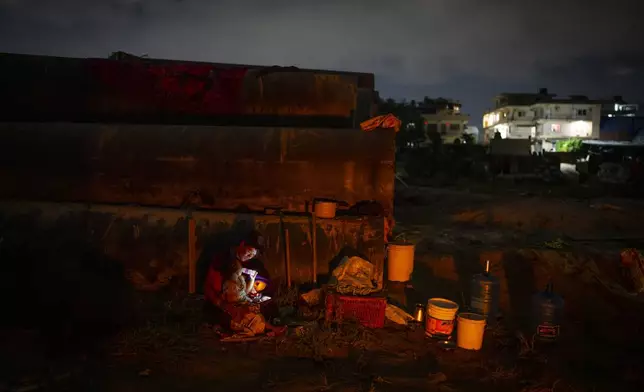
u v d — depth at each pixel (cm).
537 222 1142
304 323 550
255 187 675
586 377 470
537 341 546
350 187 675
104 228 654
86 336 512
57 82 764
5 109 758
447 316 529
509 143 2431
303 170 672
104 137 693
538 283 739
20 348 481
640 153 3359
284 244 643
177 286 646
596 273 773
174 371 450
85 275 642
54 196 684
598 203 1371
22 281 630
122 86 765
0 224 650
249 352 492
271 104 759
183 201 681
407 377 454
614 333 579
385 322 573
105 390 414
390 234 719
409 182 2030
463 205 1375
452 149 3269
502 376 462
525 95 6650
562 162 3559
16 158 686
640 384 457
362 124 705
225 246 644
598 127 5984
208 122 763
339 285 576
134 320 552
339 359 485
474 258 830
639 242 956
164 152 682
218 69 774
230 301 530
